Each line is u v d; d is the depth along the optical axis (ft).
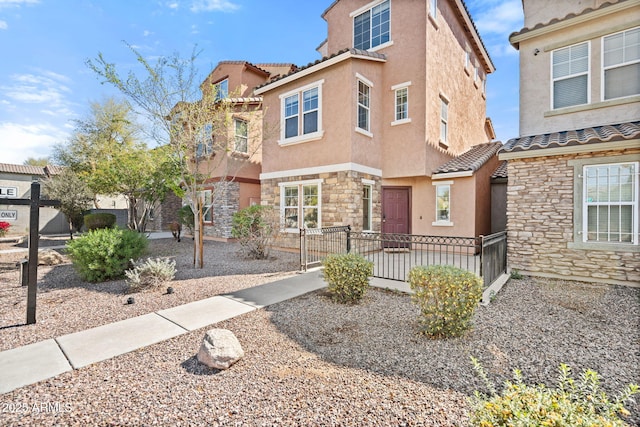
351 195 34.71
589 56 26.32
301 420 8.50
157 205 67.31
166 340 13.66
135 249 26.08
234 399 9.45
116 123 54.80
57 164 69.77
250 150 52.70
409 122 37.93
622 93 25.11
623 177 22.30
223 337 11.99
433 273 14.48
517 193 26.61
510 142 28.60
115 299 19.60
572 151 23.53
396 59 39.04
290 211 41.22
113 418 8.61
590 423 5.71
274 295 20.52
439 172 38.04
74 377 10.67
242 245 36.50
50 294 20.77
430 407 8.99
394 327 15.31
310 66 37.35
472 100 54.49
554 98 28.09
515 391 6.86
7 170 75.10
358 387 10.06
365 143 37.14
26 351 12.55
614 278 22.58
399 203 41.29
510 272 26.23
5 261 33.14
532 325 15.58
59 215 69.21
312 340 13.76
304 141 39.01
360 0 42.24
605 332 14.69
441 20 41.50
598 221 23.34
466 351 12.72
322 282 23.99
